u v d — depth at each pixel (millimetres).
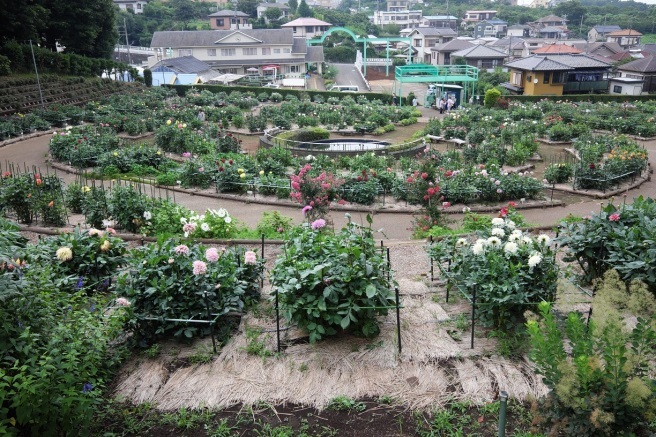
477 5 133125
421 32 81312
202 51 64000
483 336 5969
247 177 15477
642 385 3783
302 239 6703
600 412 3814
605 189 15789
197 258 6402
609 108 31641
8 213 11922
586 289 6941
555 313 5867
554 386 4191
